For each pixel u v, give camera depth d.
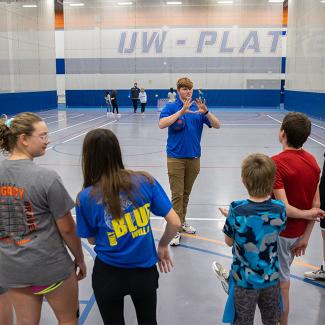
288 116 2.88
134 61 31.05
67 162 10.03
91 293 3.77
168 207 2.35
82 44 31.16
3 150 2.39
